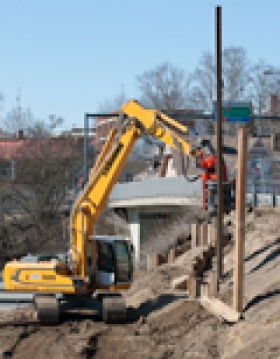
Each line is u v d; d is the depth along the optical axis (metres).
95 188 33.44
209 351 24.88
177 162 104.69
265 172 89.50
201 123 136.62
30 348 29.33
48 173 101.94
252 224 44.59
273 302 26.61
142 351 27.00
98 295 34.31
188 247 47.66
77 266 33.25
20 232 96.44
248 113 54.81
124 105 34.06
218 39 33.88
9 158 109.75
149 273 44.19
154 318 31.84
